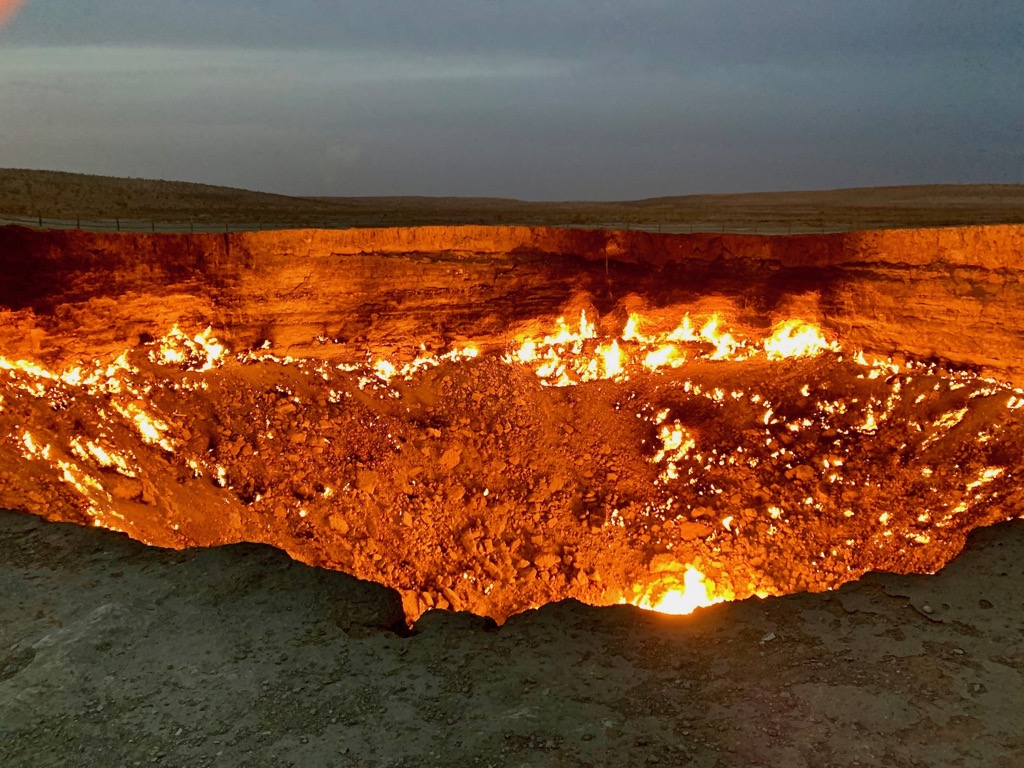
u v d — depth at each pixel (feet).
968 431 43.45
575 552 41.55
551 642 19.97
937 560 37.35
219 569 22.84
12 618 20.34
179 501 38.09
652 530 42.29
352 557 39.14
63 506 33.17
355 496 41.83
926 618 20.38
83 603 20.97
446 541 41.37
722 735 16.44
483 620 21.31
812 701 17.39
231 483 40.68
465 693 17.90
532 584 40.01
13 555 23.53
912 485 42.27
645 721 16.92
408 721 16.97
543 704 17.48
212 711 17.19
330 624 20.47
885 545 39.60
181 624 20.18
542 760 15.79
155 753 16.01
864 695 17.53
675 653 19.42
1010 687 17.57
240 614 20.70
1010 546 23.72
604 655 19.39
